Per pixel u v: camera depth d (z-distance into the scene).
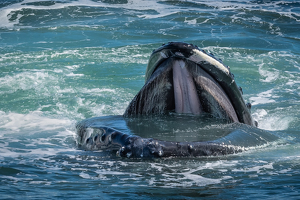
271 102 42.69
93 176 18.88
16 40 76.88
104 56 64.50
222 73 25.31
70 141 27.39
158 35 81.44
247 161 21.25
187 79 25.78
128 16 98.62
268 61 63.53
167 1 116.12
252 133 24.94
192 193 16.47
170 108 27.75
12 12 98.81
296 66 61.31
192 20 96.31
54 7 104.38
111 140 22.39
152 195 16.22
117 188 17.09
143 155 20.75
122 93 45.56
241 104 26.81
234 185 17.56
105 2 112.44
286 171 19.72
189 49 24.31
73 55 64.88
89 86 48.34
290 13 106.31
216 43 75.81
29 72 54.34
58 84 48.97
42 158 22.44
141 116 27.05
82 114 37.97
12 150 24.69
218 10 108.12
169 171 19.34
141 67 58.19
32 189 16.97
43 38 78.75
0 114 37.47
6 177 18.75
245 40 78.69
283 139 26.22
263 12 106.69
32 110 39.22
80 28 86.62
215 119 26.44
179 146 21.08
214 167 20.05
